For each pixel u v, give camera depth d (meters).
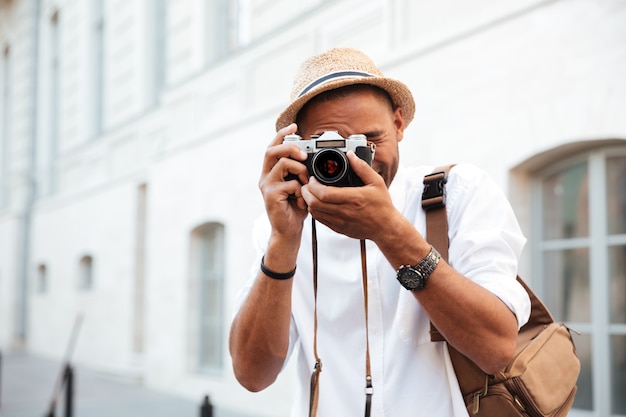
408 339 1.21
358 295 1.26
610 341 3.68
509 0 3.98
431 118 4.46
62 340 11.50
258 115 6.32
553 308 3.99
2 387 8.61
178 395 7.44
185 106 7.89
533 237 4.05
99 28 11.68
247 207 6.46
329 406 1.26
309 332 1.32
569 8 3.64
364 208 1.04
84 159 11.11
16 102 15.01
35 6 14.67
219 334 7.18
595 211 3.73
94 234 10.40
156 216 8.14
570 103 3.62
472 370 1.19
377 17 5.09
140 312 9.02
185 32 8.15
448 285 1.08
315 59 1.29
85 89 11.52
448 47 4.36
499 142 4.01
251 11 7.11
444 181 1.25
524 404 1.18
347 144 1.09
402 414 1.20
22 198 13.93
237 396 6.44
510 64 3.95
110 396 7.55
